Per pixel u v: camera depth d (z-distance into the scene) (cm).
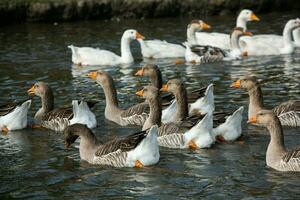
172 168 1435
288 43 2823
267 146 1565
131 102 1995
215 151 1540
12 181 1384
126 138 1475
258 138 1630
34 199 1284
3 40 3066
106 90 1853
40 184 1364
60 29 3341
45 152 1580
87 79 2320
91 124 1766
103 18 3634
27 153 1573
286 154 1396
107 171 1433
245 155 1504
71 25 3459
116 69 2516
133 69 2506
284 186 1308
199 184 1335
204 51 2642
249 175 1377
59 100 2027
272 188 1300
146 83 2241
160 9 3684
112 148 1470
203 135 1558
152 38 3092
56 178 1396
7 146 1638
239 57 2705
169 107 1756
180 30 3284
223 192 1290
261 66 2516
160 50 2742
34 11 3503
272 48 2800
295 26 2808
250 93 1759
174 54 2750
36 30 3316
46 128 1794
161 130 1603
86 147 1516
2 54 2758
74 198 1284
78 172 1432
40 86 1828
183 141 1569
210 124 1561
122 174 1410
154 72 2000
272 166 1415
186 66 2559
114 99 1861
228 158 1487
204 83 2219
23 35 3186
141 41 2703
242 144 1585
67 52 2792
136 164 1445
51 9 3522
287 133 1681
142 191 1310
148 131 1447
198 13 3750
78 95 2089
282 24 3419
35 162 1505
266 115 1433
